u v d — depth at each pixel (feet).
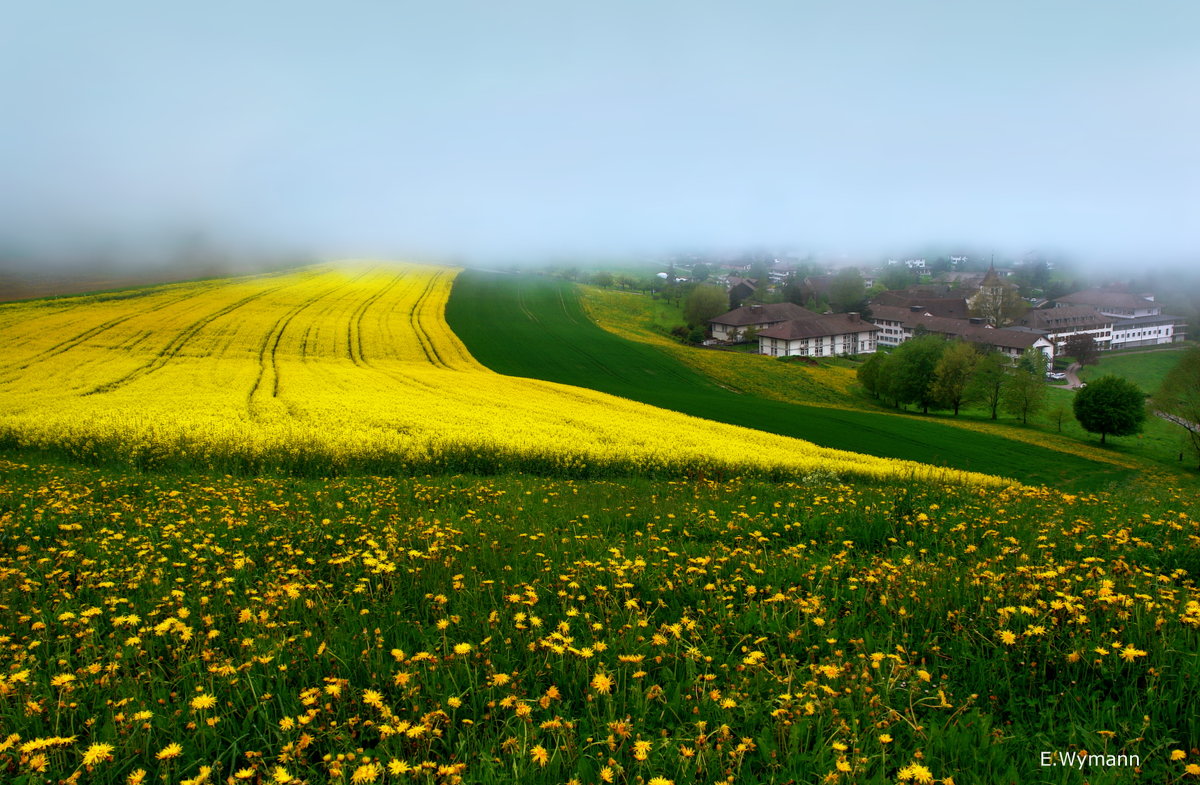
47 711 13.64
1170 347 439.22
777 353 362.12
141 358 148.25
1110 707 14.15
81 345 158.92
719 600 19.56
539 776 11.80
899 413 229.04
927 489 42.22
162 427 71.31
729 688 14.82
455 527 29.89
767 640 17.43
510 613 18.80
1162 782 11.93
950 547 26.86
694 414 153.69
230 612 19.16
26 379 119.96
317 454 61.52
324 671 15.75
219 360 153.58
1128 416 187.42
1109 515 32.83
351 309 251.19
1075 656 14.99
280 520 31.42
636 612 18.53
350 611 19.04
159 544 26.53
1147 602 17.42
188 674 15.12
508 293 358.23
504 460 65.67
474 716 13.84
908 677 15.10
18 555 25.79
